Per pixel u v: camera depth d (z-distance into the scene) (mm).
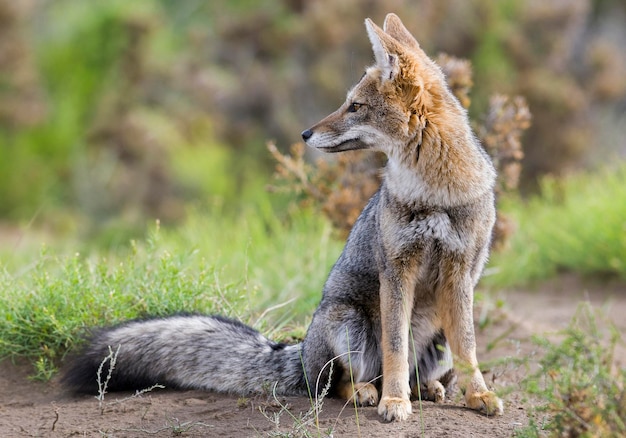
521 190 21875
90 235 22312
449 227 7797
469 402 7852
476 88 21922
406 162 7934
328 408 7918
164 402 8242
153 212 23188
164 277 10047
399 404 7531
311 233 14227
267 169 23234
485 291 14523
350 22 22703
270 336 10000
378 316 8305
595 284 14766
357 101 8242
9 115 25469
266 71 23641
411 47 8750
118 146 24625
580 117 23062
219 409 8008
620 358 10094
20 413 8094
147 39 26453
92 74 26922
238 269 12547
